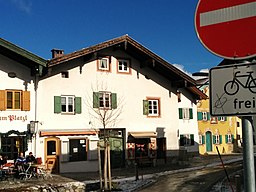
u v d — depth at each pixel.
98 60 26.41
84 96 25.53
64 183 18.03
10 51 22.25
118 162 26.88
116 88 27.02
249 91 2.33
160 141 29.11
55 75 24.58
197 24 2.53
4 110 22.53
